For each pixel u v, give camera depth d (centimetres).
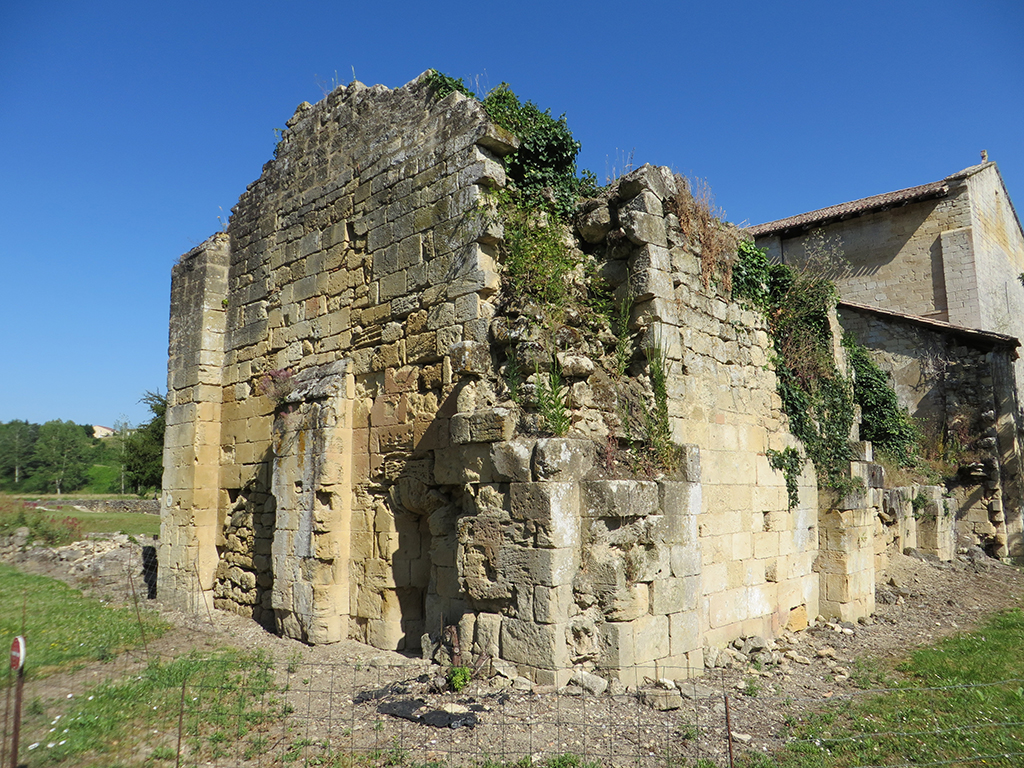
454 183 959
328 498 1058
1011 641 1057
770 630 1067
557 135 1008
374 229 1094
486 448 814
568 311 888
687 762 594
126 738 653
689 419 927
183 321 1478
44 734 654
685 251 977
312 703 746
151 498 4125
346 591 1052
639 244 905
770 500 1110
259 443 1292
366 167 1128
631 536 778
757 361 1140
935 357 2117
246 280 1390
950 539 1895
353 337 1112
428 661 855
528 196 986
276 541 1111
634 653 750
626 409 861
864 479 1294
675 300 932
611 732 645
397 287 1034
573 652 736
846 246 2561
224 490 1379
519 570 755
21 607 1307
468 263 924
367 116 1151
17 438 7388
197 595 1343
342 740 638
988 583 1606
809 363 1251
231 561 1327
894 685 852
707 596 938
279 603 1088
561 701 694
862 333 2228
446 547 880
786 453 1170
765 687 823
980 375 2055
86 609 1304
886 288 2473
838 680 873
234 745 636
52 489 7094
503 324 864
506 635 761
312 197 1238
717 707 728
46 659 923
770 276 1237
